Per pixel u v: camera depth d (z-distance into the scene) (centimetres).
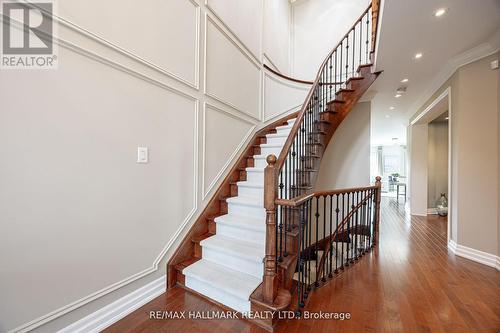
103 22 150
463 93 283
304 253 221
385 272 238
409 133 596
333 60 461
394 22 218
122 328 152
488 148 263
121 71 163
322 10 489
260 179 291
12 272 113
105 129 153
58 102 129
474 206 273
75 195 137
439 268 247
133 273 172
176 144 210
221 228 236
